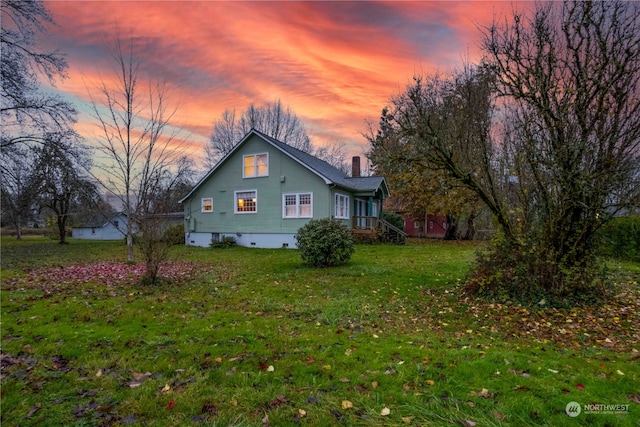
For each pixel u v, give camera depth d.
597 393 2.75
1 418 2.42
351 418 2.45
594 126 5.42
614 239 10.54
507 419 2.40
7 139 13.70
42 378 3.03
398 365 3.30
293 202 17.44
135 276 8.69
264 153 18.05
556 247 5.83
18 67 12.86
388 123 12.04
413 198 24.00
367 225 20.47
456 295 6.37
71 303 5.79
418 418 2.44
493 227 8.75
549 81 5.43
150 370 3.21
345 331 4.41
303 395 2.76
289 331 4.39
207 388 2.86
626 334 4.29
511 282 5.94
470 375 3.08
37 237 37.25
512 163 6.48
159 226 7.72
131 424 2.37
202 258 12.98
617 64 5.05
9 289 6.98
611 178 5.20
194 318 4.96
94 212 21.23
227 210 19.14
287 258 12.43
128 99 11.72
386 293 6.59
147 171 11.02
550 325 4.67
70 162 15.03
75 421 2.40
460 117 7.50
